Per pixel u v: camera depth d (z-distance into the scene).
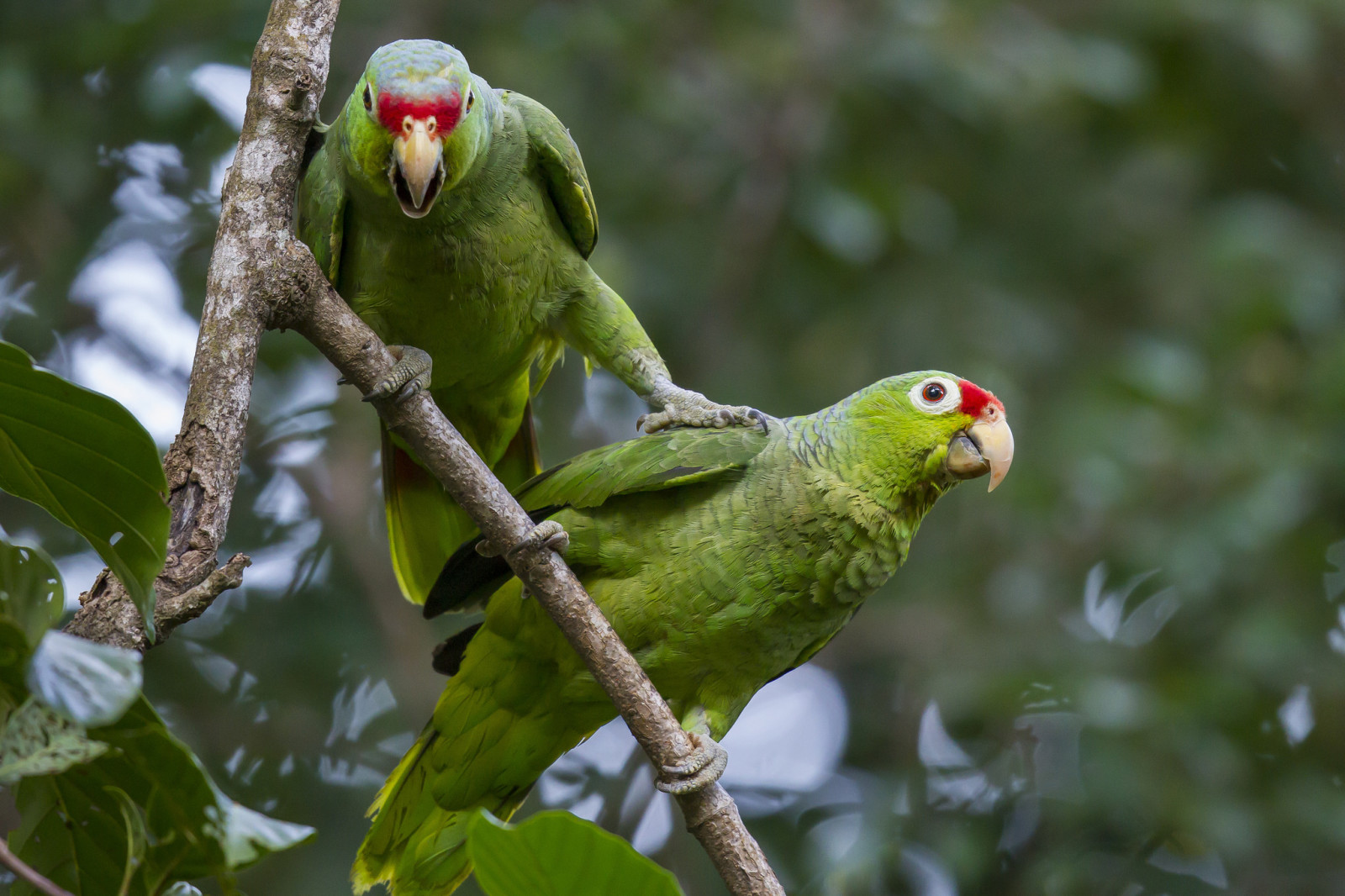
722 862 6.93
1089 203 16.53
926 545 15.40
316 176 8.27
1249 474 14.39
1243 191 17.66
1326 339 15.53
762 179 15.19
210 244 13.98
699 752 7.03
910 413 8.34
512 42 14.70
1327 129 17.45
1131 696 13.16
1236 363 15.73
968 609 14.91
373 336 6.87
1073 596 14.98
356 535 14.06
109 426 4.72
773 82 15.40
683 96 15.29
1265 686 13.95
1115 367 14.91
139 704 4.22
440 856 8.41
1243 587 14.28
